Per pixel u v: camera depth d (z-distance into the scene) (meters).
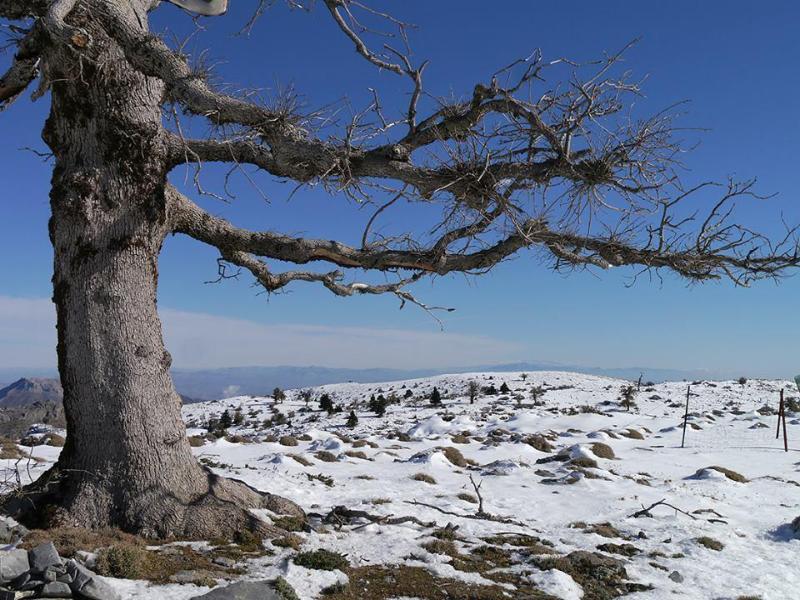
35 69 10.09
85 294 9.72
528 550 10.91
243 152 10.32
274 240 11.23
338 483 18.47
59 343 9.94
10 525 8.63
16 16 10.00
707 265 10.34
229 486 10.79
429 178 9.68
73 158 9.98
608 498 17.44
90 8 9.34
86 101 9.70
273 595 7.49
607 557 11.05
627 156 8.77
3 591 6.65
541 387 81.75
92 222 9.72
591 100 8.41
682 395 69.31
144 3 10.48
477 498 16.73
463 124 9.49
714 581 10.39
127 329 9.79
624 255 10.67
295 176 10.20
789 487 21.16
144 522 9.37
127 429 9.60
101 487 9.48
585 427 44.69
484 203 9.75
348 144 9.62
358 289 11.87
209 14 11.61
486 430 42.28
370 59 9.57
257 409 76.38
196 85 9.51
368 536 11.01
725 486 20.88
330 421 57.28
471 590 8.73
